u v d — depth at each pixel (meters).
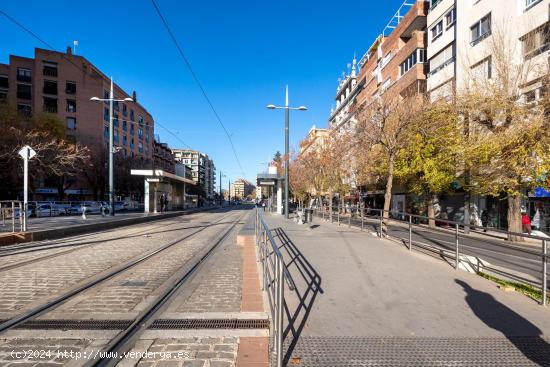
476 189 16.47
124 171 46.41
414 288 5.31
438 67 23.55
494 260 9.12
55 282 5.80
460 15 20.42
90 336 3.57
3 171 27.53
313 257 7.61
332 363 3.01
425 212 26.28
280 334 2.84
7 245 10.02
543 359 3.13
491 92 14.15
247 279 5.66
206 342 3.42
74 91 48.97
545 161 12.35
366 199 41.78
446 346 3.36
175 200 34.88
